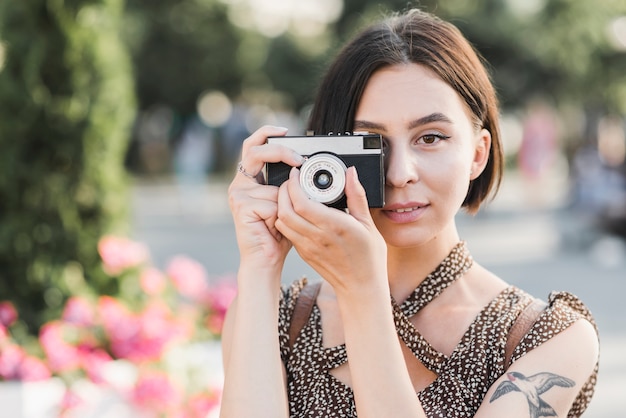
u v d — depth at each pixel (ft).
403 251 6.57
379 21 6.57
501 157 6.82
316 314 6.76
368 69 6.17
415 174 6.04
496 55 70.38
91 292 18.40
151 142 106.73
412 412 5.65
